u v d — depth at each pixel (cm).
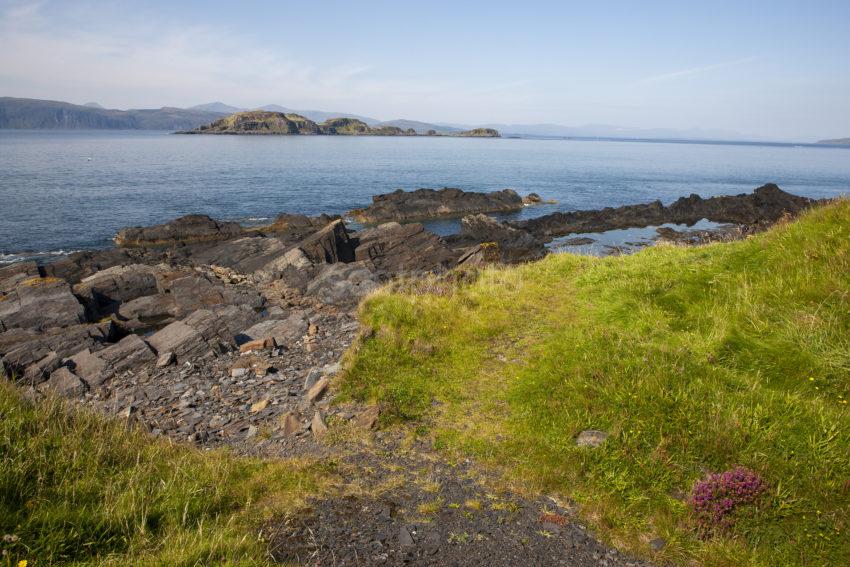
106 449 744
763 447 715
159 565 497
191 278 2869
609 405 859
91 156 14812
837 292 1034
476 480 759
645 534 641
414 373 1111
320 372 1298
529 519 668
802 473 668
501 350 1192
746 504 641
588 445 790
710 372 902
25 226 5034
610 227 5600
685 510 665
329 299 2759
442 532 633
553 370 1019
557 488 730
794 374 876
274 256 3594
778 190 6531
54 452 691
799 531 604
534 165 14725
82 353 1800
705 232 4969
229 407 1266
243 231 4934
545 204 7362
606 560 597
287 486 721
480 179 10381
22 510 561
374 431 919
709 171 13700
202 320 1955
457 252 3859
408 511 677
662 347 1006
